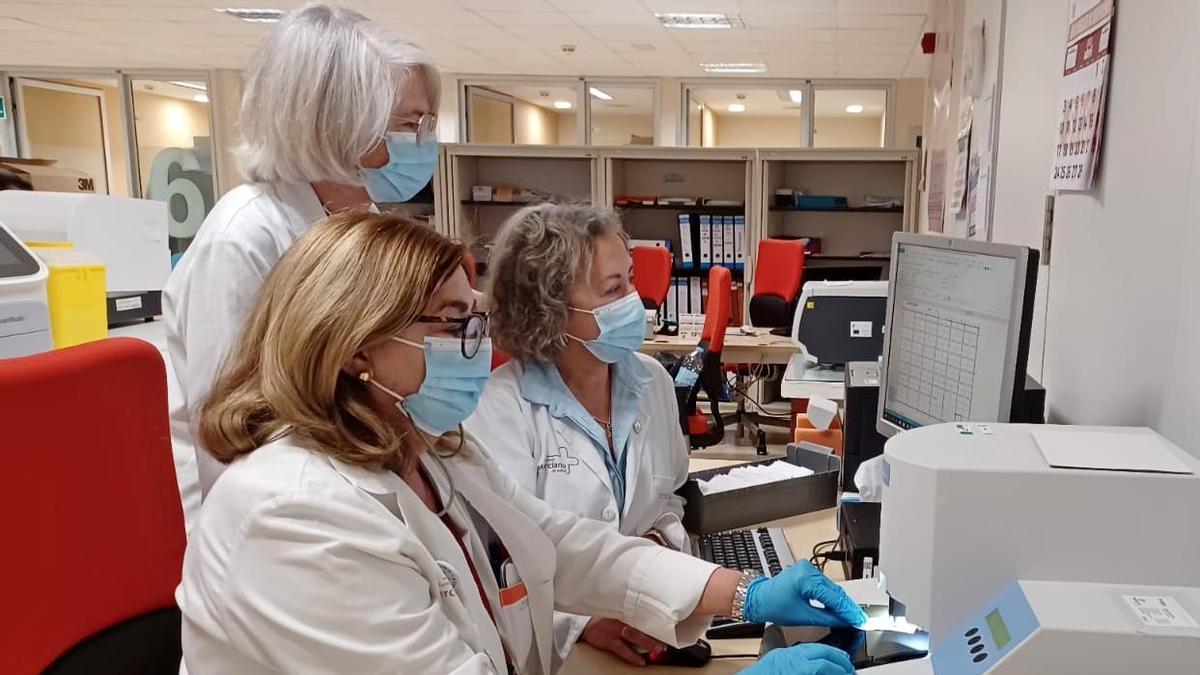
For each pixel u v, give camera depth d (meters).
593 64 7.10
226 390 0.85
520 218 1.43
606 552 1.18
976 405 1.21
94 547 0.88
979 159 2.55
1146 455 0.82
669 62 6.93
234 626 0.73
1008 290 1.12
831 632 1.02
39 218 2.11
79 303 1.62
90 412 0.87
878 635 0.99
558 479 1.38
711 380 4.03
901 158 5.48
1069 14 1.52
